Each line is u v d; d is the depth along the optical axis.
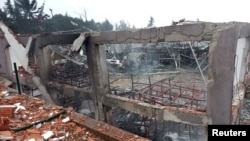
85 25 42.78
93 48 9.28
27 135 4.41
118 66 20.61
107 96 9.52
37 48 11.97
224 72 5.86
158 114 7.86
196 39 6.13
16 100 6.84
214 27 5.73
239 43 9.19
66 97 14.18
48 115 5.49
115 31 8.17
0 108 5.46
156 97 9.06
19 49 13.09
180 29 6.38
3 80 14.22
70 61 17.42
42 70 12.34
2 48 14.29
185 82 14.52
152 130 11.37
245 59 9.84
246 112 9.74
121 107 9.11
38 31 32.94
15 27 30.97
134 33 7.61
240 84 10.02
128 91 11.24
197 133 11.20
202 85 13.56
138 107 8.45
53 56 16.70
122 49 23.52
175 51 20.06
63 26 38.69
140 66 21.09
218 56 5.86
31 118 5.34
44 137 4.32
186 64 19.73
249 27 6.93
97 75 9.52
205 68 16.61
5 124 4.56
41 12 36.81
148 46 21.22
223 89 5.98
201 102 9.18
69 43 9.95
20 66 14.38
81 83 12.49
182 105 8.22
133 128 11.73
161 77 16.55
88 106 15.48
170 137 11.24
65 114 5.67
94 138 4.52
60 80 13.02
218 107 6.22
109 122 10.34
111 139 4.37
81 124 5.00
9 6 33.12
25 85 14.02
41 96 13.91
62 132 4.58
